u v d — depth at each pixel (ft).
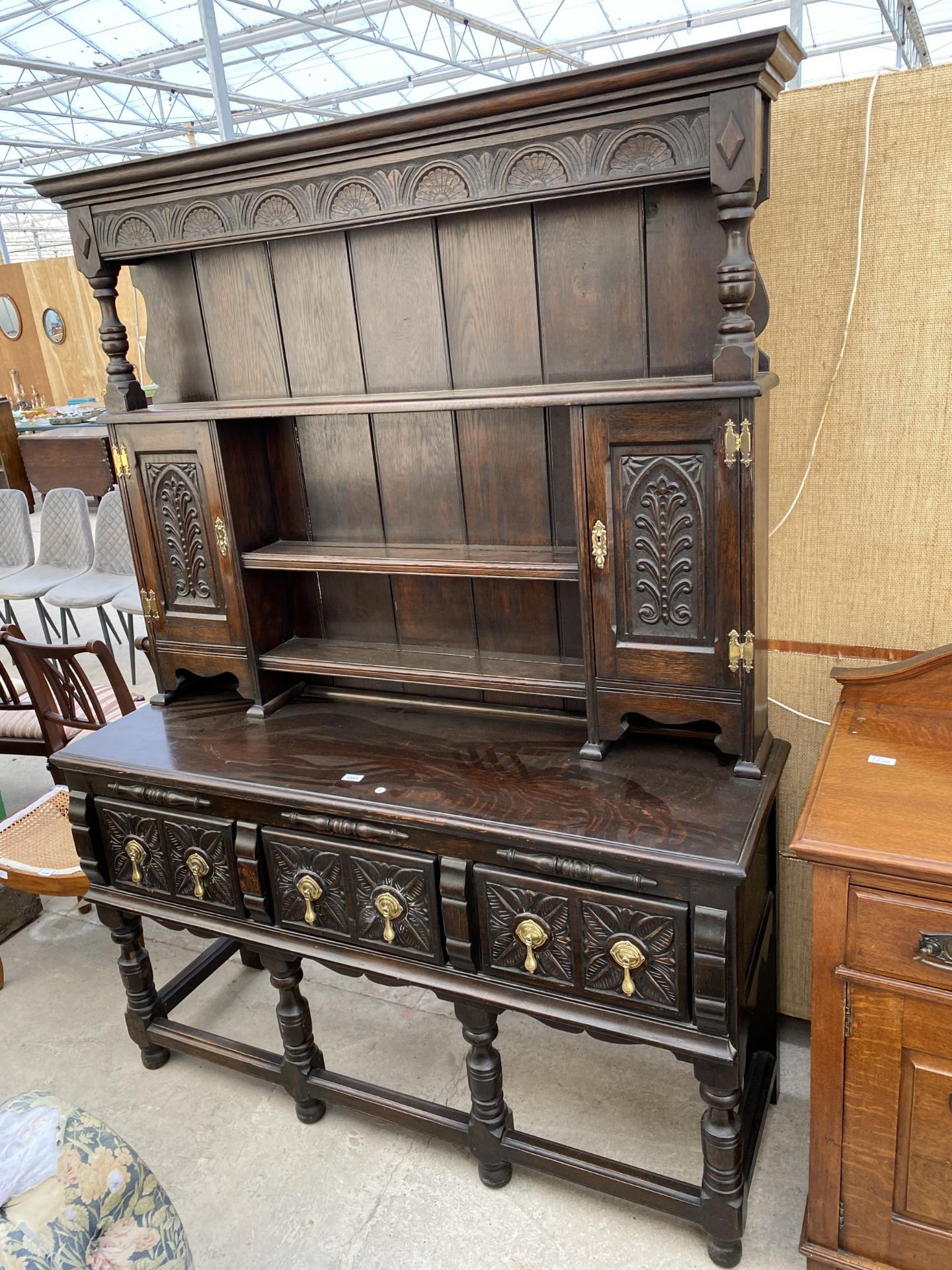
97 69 28.84
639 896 4.90
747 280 4.55
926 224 5.22
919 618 5.92
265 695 6.89
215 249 6.31
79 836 6.79
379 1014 7.73
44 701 8.92
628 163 4.64
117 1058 7.50
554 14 26.08
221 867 6.24
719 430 4.72
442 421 6.06
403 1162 6.36
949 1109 4.52
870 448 5.72
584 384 5.28
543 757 5.84
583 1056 7.09
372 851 5.59
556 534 5.97
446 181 5.07
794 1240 5.56
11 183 42.29
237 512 6.41
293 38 27.50
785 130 5.38
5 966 8.76
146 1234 3.71
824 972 4.59
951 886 4.09
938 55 30.53
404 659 6.44
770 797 5.23
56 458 26.05
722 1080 4.99
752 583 4.91
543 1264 5.58
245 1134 6.68
